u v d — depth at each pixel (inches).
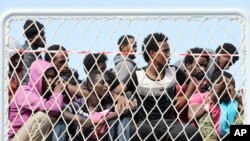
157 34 232.4
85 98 239.9
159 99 237.8
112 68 242.1
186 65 243.8
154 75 246.1
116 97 241.3
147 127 246.7
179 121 238.5
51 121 248.4
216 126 235.6
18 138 243.8
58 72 240.5
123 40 231.3
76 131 254.1
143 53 233.1
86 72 243.1
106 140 251.3
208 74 240.5
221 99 236.1
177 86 247.9
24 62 246.1
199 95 244.8
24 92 243.1
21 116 244.2
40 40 239.9
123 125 247.1
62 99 248.7
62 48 241.3
